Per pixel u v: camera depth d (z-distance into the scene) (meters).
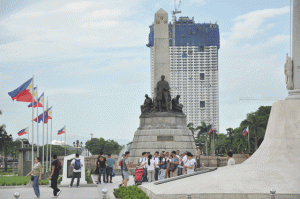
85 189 26.69
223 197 15.64
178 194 15.92
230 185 16.25
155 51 46.03
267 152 21.08
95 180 35.53
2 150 74.50
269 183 16.28
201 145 138.00
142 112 45.44
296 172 17.31
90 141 161.12
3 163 107.81
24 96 36.78
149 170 27.09
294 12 22.67
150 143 42.69
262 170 17.75
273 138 21.45
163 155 27.95
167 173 27.36
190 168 22.08
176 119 43.97
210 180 16.95
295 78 22.44
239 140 88.12
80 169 28.19
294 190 15.63
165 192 16.20
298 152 20.48
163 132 42.88
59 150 158.25
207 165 51.09
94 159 56.19
